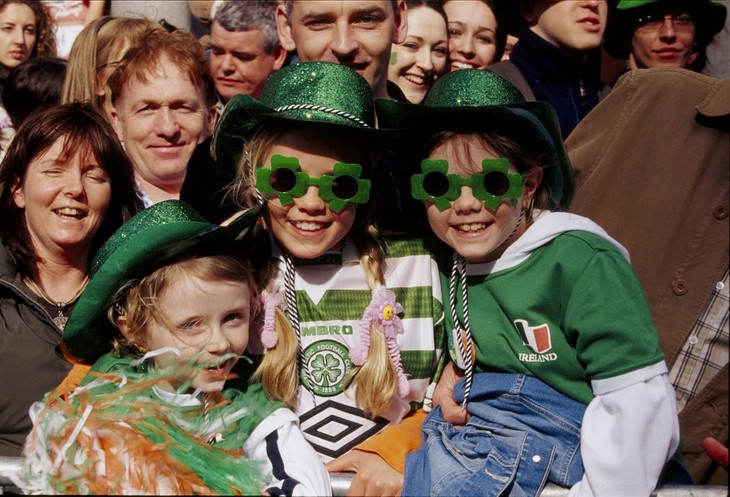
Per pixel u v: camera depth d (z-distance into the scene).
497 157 2.69
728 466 2.70
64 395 2.57
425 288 2.85
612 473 2.50
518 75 3.99
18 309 2.98
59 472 2.29
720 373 3.21
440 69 4.24
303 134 2.68
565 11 3.88
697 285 3.28
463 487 2.55
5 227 3.04
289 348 2.70
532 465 2.61
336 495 2.60
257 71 4.35
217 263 2.59
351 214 2.72
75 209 2.99
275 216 2.72
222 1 4.86
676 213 3.30
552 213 2.80
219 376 2.55
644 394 2.53
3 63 4.88
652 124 3.34
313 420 2.73
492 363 2.75
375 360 2.72
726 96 3.24
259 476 2.43
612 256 2.66
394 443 2.67
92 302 2.58
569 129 3.92
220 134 2.85
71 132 3.01
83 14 5.26
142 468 2.27
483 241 2.69
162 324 2.56
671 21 4.12
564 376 2.70
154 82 3.59
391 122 2.77
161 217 2.65
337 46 3.17
